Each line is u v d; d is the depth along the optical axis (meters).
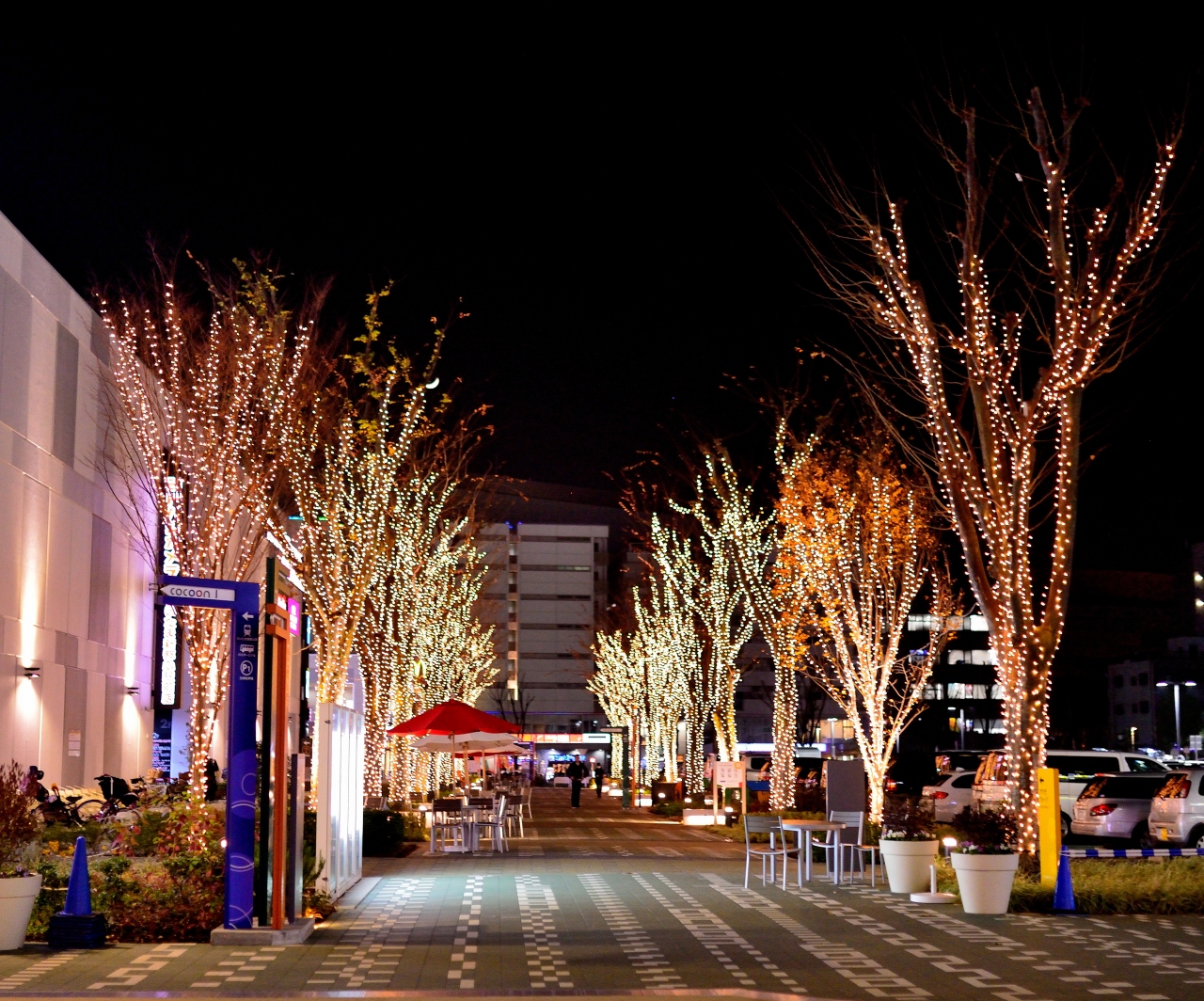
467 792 34.09
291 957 11.31
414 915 14.45
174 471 22.20
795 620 28.61
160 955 11.38
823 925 13.45
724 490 31.44
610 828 34.91
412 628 32.59
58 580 32.31
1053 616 15.57
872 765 24.50
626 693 58.19
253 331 22.30
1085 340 15.16
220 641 20.98
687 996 9.44
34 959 11.16
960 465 15.91
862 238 16.06
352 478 25.36
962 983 9.98
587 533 120.81
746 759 40.75
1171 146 14.90
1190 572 122.38
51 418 31.77
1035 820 15.36
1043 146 15.47
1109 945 11.98
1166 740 107.69
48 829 20.27
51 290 31.77
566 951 11.67
